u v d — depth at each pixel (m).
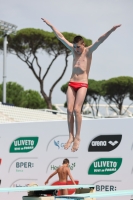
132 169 24.70
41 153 27.41
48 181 26.97
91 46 12.68
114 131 25.36
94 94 112.31
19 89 102.25
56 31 13.41
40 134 27.50
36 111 63.06
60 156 26.81
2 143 28.73
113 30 12.18
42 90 89.62
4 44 65.69
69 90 12.84
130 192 14.97
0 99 102.00
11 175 28.31
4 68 65.12
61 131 26.84
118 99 110.88
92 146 25.92
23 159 28.00
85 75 12.79
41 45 89.38
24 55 89.44
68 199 14.45
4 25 64.81
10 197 27.95
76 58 12.91
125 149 24.97
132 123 24.89
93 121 25.94
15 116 56.75
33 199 19.88
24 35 87.81
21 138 28.11
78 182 26.16
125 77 109.75
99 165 25.67
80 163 26.19
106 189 25.41
